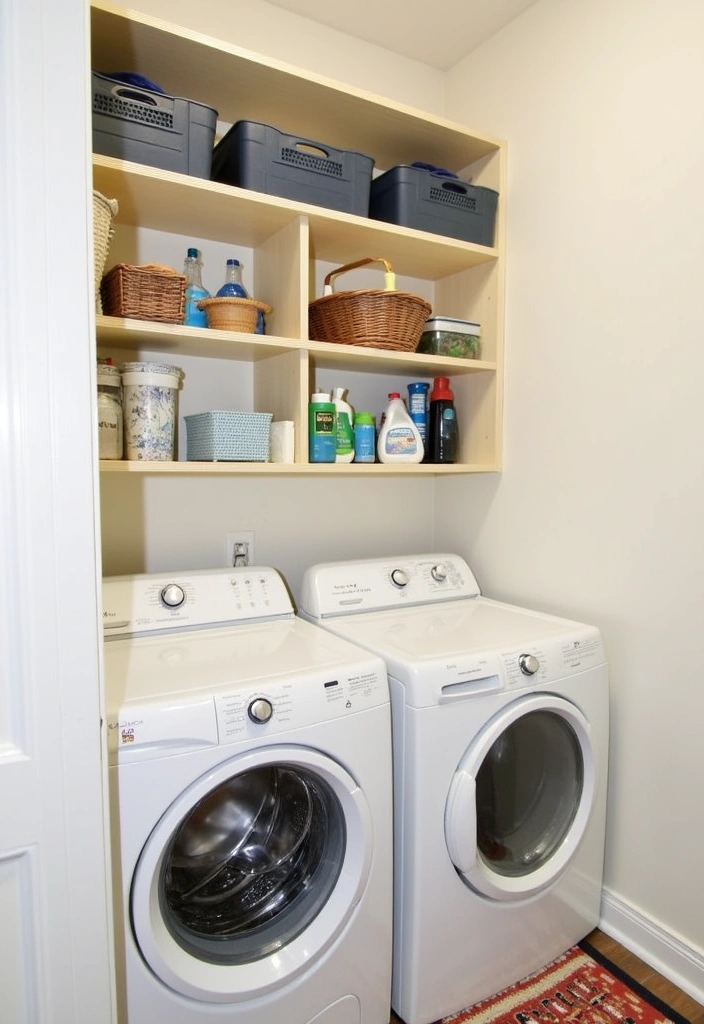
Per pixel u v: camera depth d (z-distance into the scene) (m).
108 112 1.29
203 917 1.20
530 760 1.53
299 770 1.23
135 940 1.04
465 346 1.89
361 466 1.69
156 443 1.40
